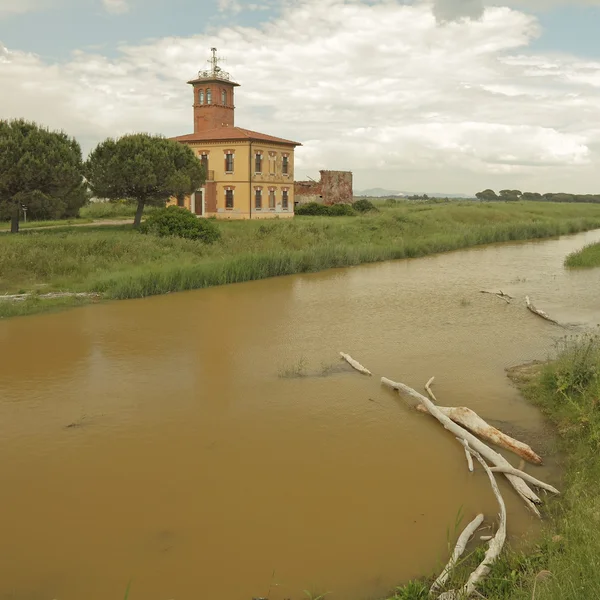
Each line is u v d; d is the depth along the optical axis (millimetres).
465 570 6047
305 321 17359
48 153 29906
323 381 12055
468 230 45062
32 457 8695
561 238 48969
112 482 7992
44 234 29344
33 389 11508
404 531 6914
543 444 9078
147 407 10633
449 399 10977
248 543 6691
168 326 16594
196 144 48875
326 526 7012
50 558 6422
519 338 15297
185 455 8773
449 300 20766
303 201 62500
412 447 9102
